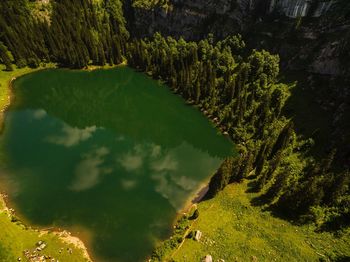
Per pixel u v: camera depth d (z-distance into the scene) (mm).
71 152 100500
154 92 136375
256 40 133125
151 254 66938
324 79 104188
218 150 102688
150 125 118312
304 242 63875
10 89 135000
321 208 68875
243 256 61688
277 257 61594
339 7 110688
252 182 80312
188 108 123000
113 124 119125
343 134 82875
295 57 119375
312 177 69812
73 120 120438
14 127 112812
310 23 118625
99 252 67250
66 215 76562
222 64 126938
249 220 69625
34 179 87938
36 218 75250
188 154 102312
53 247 66562
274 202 73562
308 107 99938
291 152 85812
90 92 139625
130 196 83188
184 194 84062
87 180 88438
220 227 68250
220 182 75438
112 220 75625
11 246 63875
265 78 111125
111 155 100375
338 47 102688
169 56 137625
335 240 63375
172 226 74062
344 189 69562
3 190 83500
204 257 60562
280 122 96750
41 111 123938
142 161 98000
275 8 128750
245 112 106438
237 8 138125
